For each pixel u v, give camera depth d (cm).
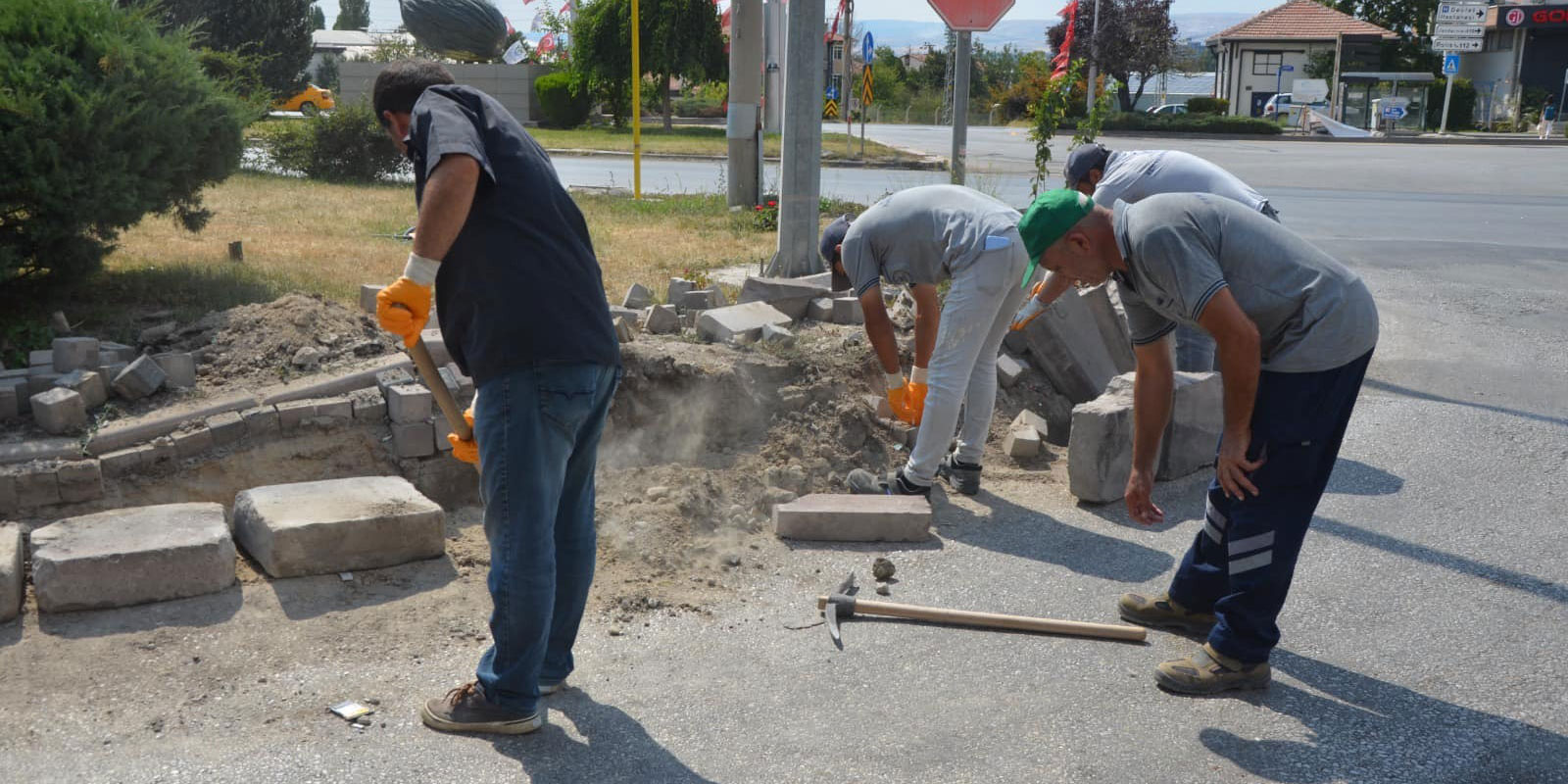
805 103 846
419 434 475
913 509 461
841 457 530
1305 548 457
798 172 854
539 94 3541
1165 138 3553
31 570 382
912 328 649
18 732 300
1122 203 342
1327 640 379
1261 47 5003
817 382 558
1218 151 2895
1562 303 952
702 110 4928
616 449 515
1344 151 2944
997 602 406
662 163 2248
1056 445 624
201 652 345
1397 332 848
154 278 673
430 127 280
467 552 427
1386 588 420
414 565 411
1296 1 5059
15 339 538
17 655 338
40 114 539
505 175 291
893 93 5084
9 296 585
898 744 310
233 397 479
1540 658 367
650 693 336
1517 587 422
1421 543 462
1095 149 581
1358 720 327
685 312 667
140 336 556
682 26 3341
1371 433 607
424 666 344
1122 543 463
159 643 349
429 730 310
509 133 297
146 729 305
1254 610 336
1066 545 460
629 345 543
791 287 686
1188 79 8412
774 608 398
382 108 304
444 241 273
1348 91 4291
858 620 388
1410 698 341
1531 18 4584
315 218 1080
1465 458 570
